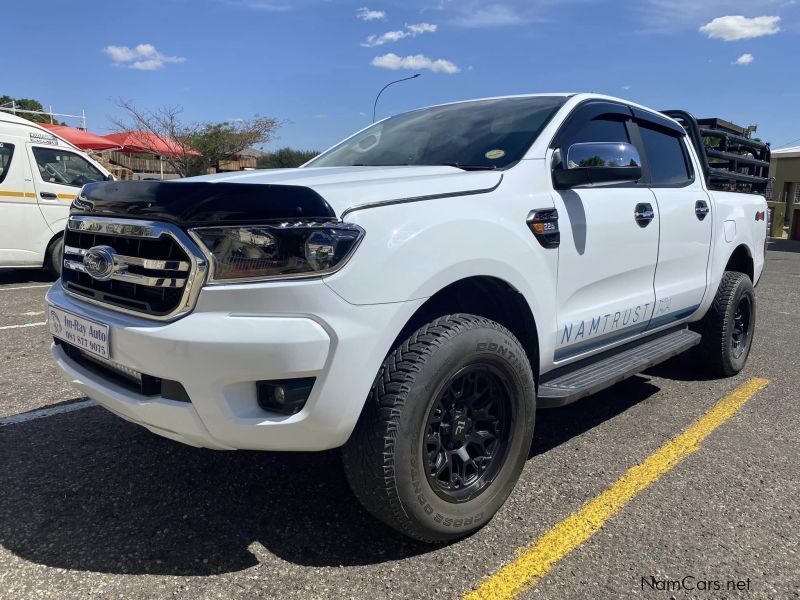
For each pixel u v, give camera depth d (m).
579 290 3.01
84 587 2.14
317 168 3.13
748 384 4.62
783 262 16.06
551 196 2.84
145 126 25.75
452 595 2.15
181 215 2.02
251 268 1.97
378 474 2.16
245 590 2.15
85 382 2.43
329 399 2.04
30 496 2.73
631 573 2.30
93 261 2.28
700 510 2.76
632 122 3.72
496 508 2.56
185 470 2.99
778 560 2.40
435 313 2.60
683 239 3.88
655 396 4.32
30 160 8.45
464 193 2.47
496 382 2.52
